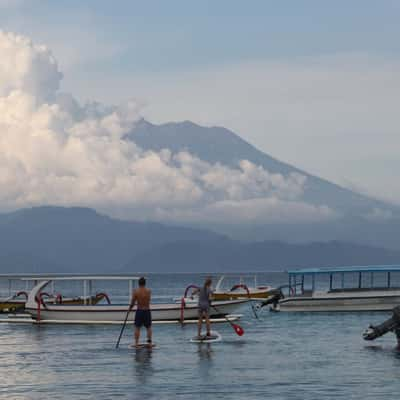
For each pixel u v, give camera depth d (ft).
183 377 82.69
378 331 117.29
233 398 70.44
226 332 145.07
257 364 93.25
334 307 207.62
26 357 104.37
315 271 219.82
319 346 116.06
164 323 162.91
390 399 69.72
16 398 71.36
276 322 173.88
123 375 84.53
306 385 77.36
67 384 79.15
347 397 70.74
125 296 377.71
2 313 217.36
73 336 138.62
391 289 209.15
